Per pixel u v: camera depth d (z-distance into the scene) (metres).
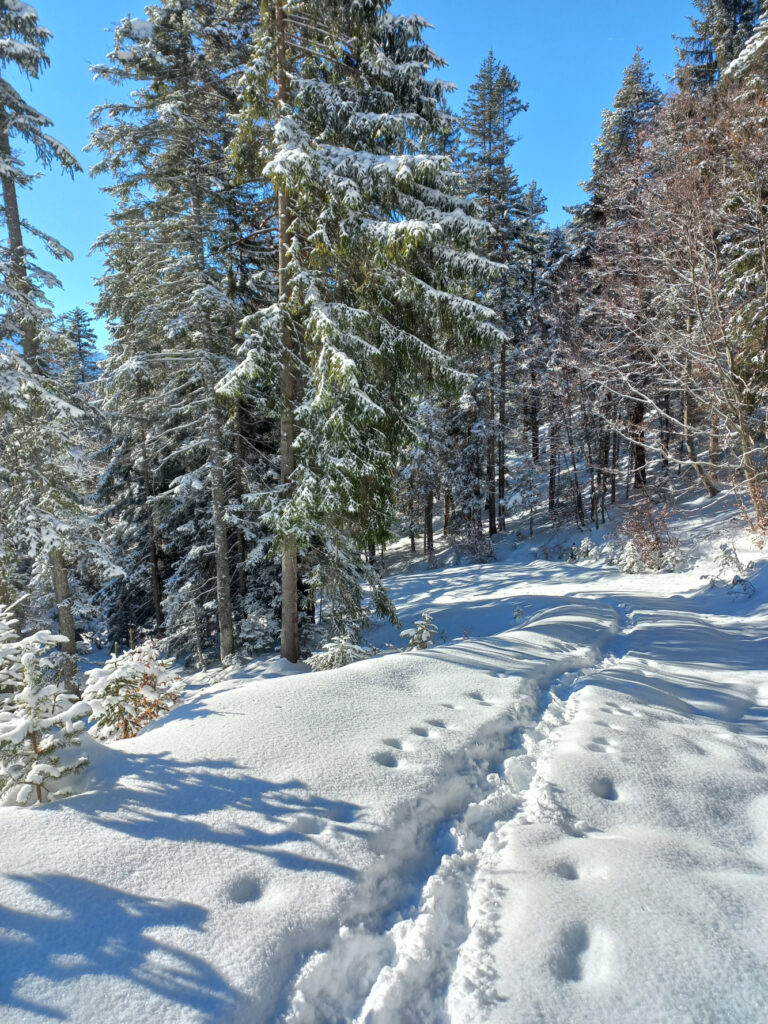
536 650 7.51
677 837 3.34
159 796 3.45
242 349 9.05
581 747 4.59
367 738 4.37
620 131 26.22
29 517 11.24
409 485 27.56
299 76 9.38
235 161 9.88
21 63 10.48
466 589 21.30
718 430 21.09
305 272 8.88
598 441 26.47
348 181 8.12
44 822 3.13
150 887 2.64
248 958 2.26
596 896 2.79
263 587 14.34
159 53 11.67
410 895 2.94
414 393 10.52
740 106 16.11
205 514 14.97
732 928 2.54
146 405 13.37
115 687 5.65
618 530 21.81
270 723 4.56
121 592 20.19
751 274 16.05
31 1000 1.99
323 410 9.21
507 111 25.48
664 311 19.45
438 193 9.07
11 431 11.34
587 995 2.23
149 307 12.20
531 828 3.49
